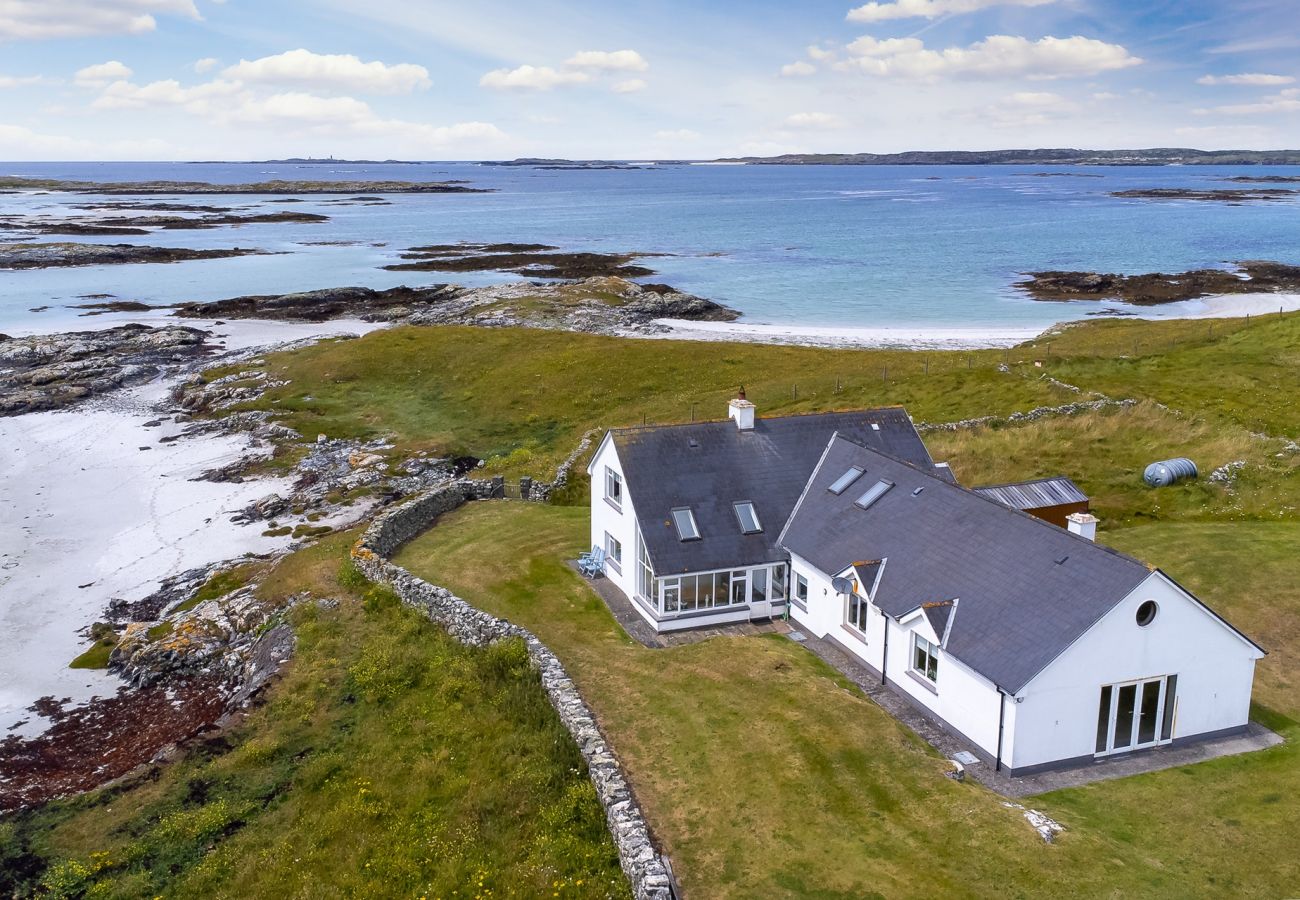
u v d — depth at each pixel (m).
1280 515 39.88
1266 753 24.41
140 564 44.88
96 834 23.70
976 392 57.97
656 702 27.52
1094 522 27.00
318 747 27.19
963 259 146.88
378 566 37.59
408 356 77.94
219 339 93.88
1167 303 104.50
